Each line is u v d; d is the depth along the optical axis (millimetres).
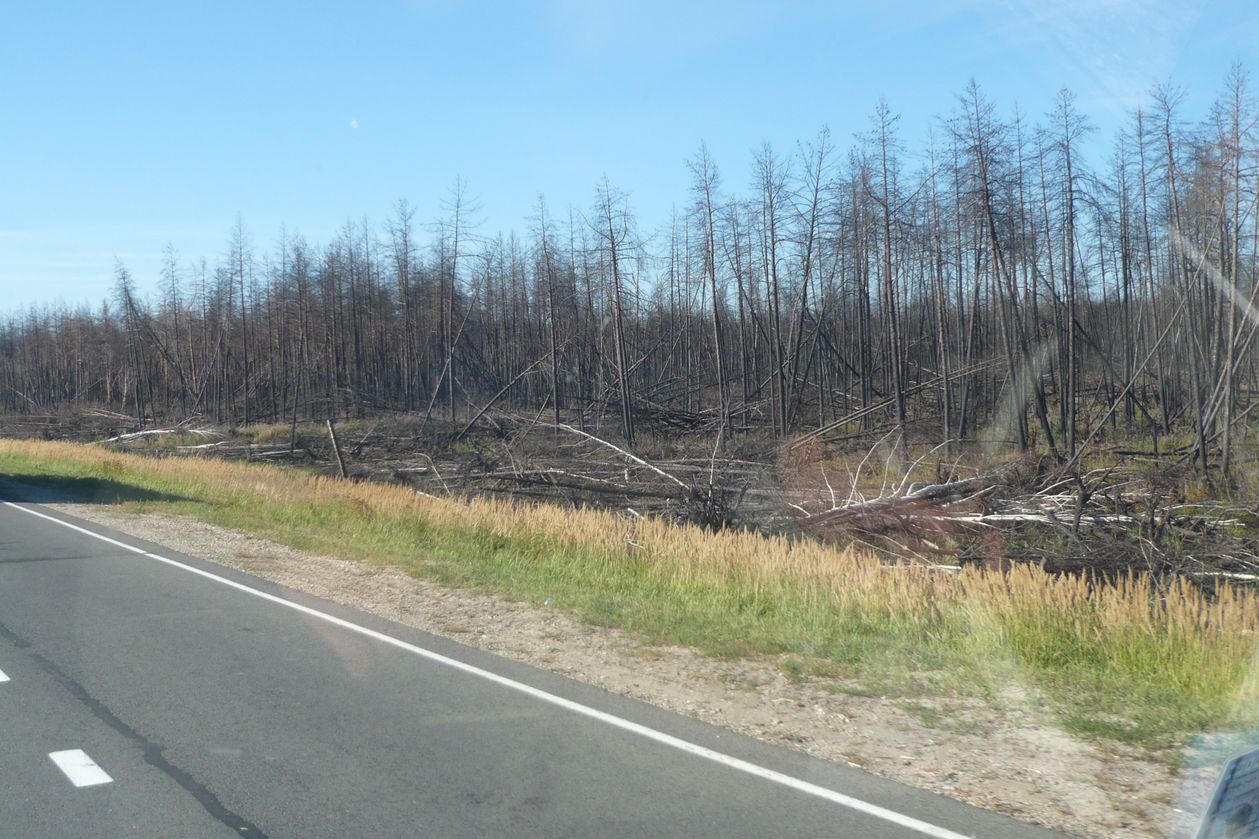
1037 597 9312
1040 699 7273
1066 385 33219
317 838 4672
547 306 50312
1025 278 37062
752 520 20250
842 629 9734
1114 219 35719
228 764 5625
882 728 6645
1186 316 34750
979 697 7375
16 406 97125
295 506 19656
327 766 5621
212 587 11414
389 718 6543
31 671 7535
